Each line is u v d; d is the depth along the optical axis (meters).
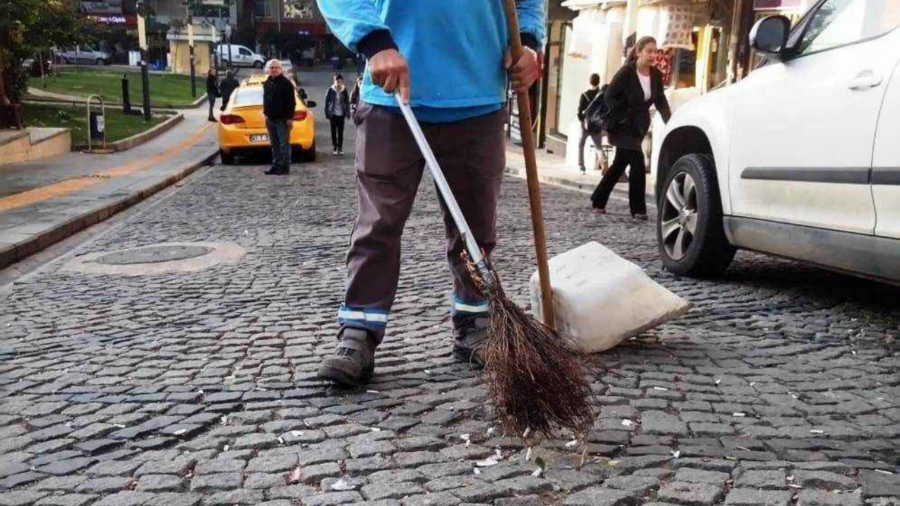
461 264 3.78
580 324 3.94
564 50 22.02
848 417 3.29
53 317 5.07
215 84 29.30
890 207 4.12
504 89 3.56
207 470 2.82
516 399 2.75
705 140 6.15
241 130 16.89
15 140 15.30
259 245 7.62
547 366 2.75
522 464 2.81
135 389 3.63
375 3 3.38
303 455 2.91
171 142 21.33
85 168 14.65
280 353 4.15
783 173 4.90
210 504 2.59
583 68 20.69
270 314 5.00
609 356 4.00
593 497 2.57
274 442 3.03
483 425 3.14
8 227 8.38
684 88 15.55
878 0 4.52
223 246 7.60
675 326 4.59
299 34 89.19
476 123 3.50
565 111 22.02
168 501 2.61
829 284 5.73
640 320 4.05
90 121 18.20
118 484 2.73
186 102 37.59
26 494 2.67
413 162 3.48
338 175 14.75
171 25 61.81
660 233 6.28
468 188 3.59
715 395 3.49
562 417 2.77
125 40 67.44
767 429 3.13
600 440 3.00
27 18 17.80
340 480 2.72
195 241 7.96
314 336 4.48
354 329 3.54
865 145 4.26
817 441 3.02
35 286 6.03
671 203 6.15
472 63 3.40
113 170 14.35
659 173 6.45
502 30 3.47
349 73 72.00
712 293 5.46
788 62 5.09
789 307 5.09
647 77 9.30
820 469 2.77
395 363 3.91
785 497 2.57
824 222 4.61
